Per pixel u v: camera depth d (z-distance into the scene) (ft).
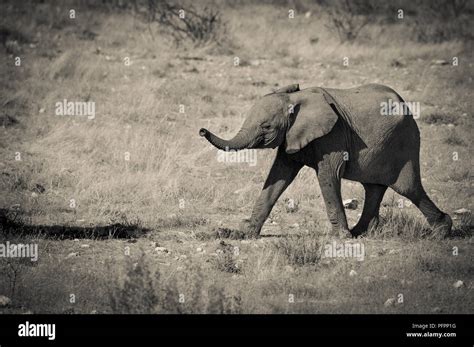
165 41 102.27
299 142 40.24
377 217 43.93
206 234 43.65
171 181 52.95
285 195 52.13
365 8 129.70
